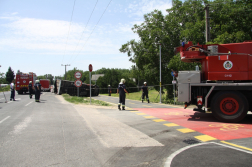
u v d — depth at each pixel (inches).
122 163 140.4
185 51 322.3
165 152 161.6
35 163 139.6
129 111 410.9
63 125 264.4
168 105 565.9
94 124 273.0
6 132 223.9
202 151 161.0
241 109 276.4
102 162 142.3
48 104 527.8
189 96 303.7
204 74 311.6
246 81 286.4
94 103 577.3
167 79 924.6
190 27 803.4
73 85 1049.5
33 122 280.7
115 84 1930.4
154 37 927.7
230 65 287.3
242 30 748.0
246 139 195.8
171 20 959.0
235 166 130.5
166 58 935.0
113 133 224.1
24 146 176.4
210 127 253.3
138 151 165.0
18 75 1229.7
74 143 186.7
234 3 805.2
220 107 286.8
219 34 737.6
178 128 248.7
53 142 189.2
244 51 292.4
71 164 138.5
